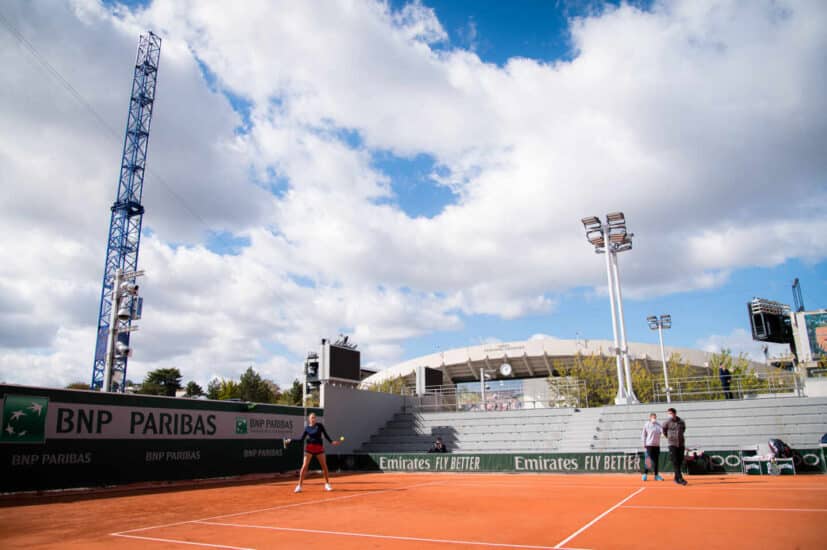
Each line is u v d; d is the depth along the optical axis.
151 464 19.81
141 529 9.15
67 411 17.31
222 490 16.88
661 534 7.83
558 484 17.23
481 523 9.23
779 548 6.68
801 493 12.66
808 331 51.28
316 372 31.48
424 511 10.94
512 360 81.94
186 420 21.47
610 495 13.48
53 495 15.58
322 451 16.03
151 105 87.06
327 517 10.28
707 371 78.06
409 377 81.69
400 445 32.22
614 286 32.41
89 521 10.21
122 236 80.94
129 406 19.36
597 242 33.53
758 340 64.38
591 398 55.75
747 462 18.84
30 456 16.14
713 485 15.27
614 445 27.16
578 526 8.73
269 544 7.61
